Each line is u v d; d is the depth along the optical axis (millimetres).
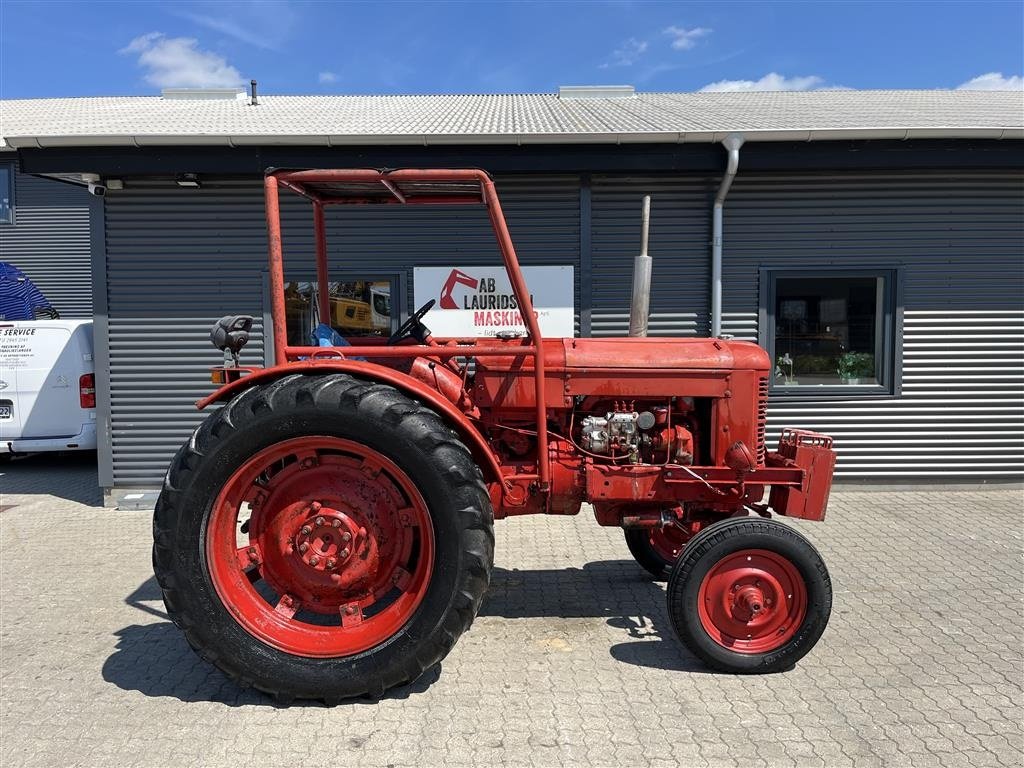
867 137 5395
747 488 3266
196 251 6000
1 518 5645
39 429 7121
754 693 2781
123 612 3701
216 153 5473
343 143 5379
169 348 6066
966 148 5523
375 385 2744
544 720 2596
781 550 2848
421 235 5984
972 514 5359
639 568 4301
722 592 2904
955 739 2467
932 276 5988
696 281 6023
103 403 6074
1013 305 6020
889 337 6039
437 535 2662
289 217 5961
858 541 4715
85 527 5379
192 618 2643
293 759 2369
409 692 2805
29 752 2426
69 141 5293
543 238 5977
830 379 6164
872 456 6102
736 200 5949
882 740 2459
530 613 3604
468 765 2328
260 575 3080
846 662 3031
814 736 2482
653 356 3221
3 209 11727
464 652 3158
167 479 2688
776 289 6062
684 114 6805
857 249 5969
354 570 2814
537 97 9430
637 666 3020
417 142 5379
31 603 3832
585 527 5234
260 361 6086
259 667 2654
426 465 2643
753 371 3205
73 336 7133
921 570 4160
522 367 3166
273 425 2656
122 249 5969
